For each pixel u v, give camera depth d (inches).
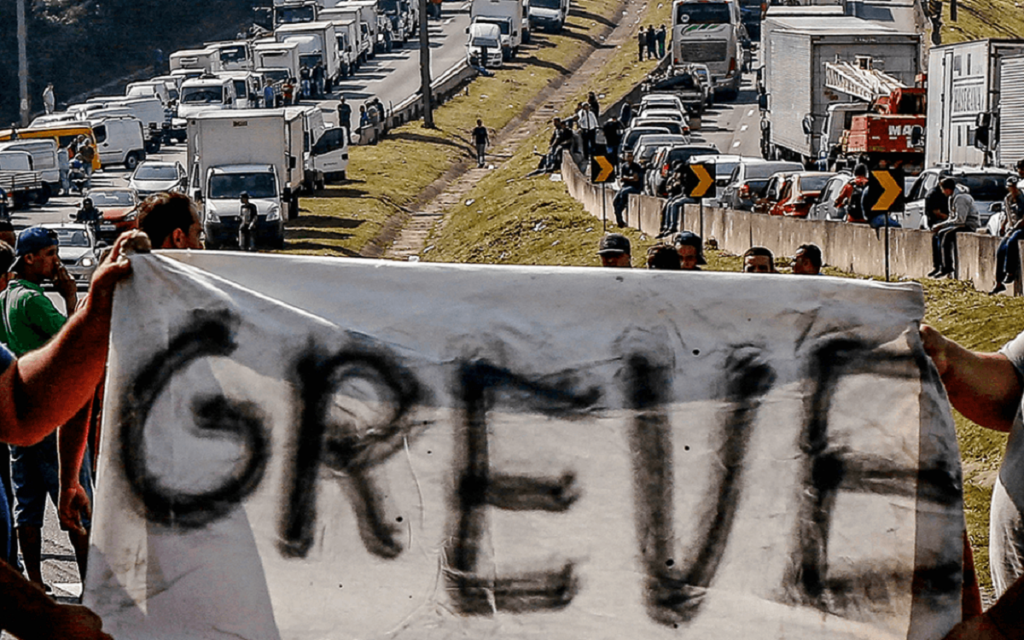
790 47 5201.8
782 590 388.5
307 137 5629.9
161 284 402.0
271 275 402.3
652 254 922.7
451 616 389.4
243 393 398.3
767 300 396.2
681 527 390.3
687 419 393.7
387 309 399.5
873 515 390.0
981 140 3462.1
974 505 1138.7
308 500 394.3
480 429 394.3
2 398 414.9
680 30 7864.2
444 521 391.9
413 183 6087.6
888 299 395.2
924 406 392.2
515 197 4729.3
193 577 394.0
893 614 386.9
